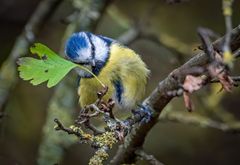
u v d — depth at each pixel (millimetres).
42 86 11938
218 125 8375
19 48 9516
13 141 11234
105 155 4402
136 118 5559
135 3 12680
